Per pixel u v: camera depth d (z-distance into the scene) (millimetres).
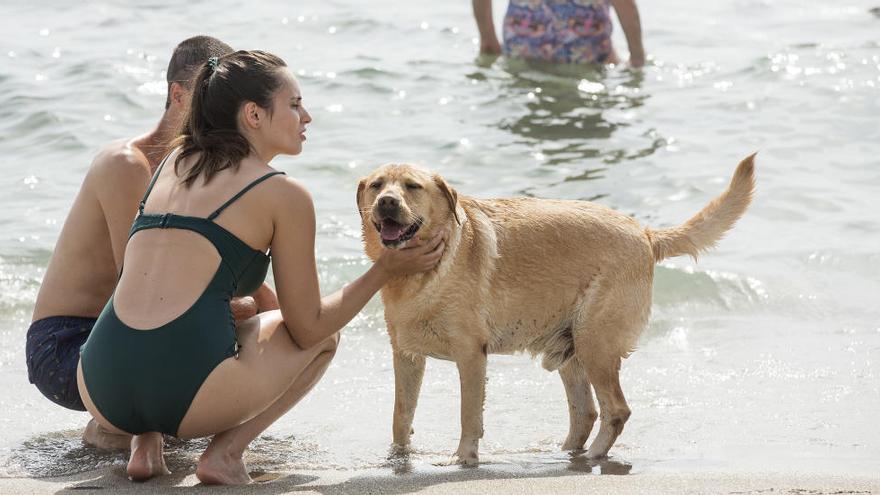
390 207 5609
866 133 13289
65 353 5707
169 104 6266
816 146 12891
